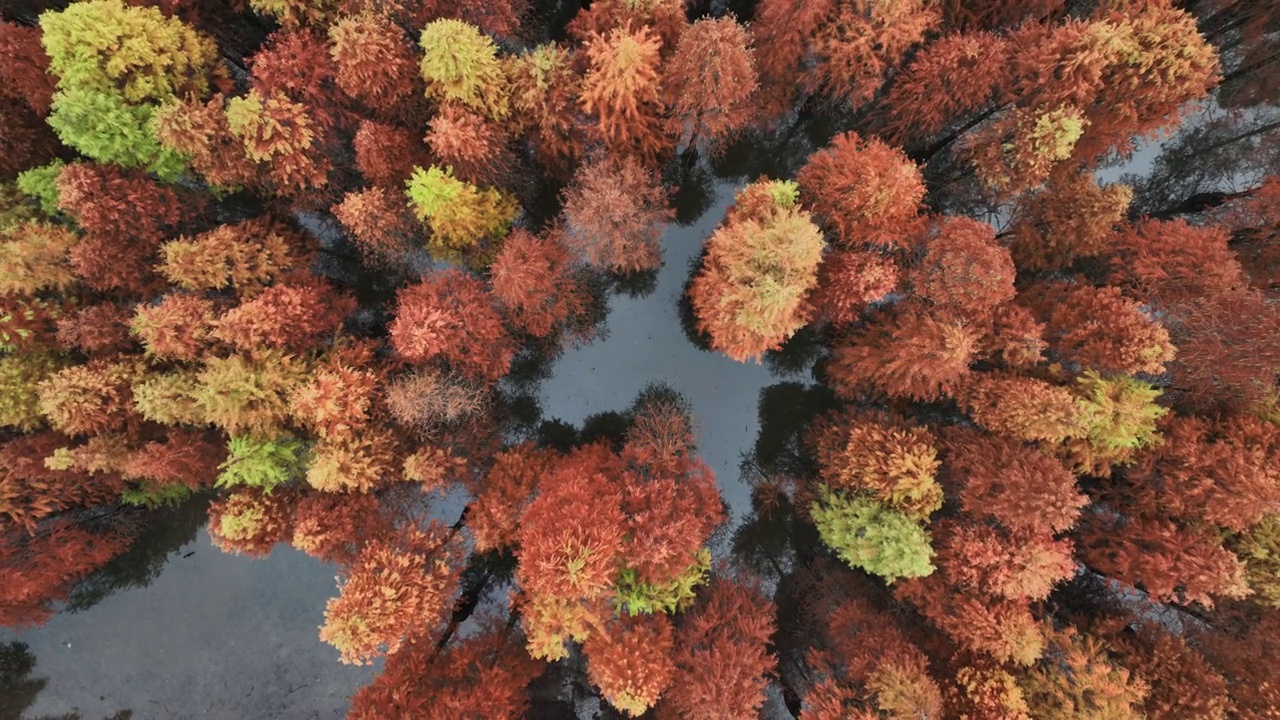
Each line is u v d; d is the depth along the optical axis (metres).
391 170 21.64
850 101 24.56
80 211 19.59
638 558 18.45
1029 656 18.45
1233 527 19.20
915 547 18.92
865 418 23.66
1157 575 19.52
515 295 21.72
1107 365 19.70
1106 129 21.91
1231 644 20.70
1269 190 22.05
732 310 20.39
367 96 21.30
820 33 21.95
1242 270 22.52
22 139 21.64
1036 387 19.70
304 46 21.25
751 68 21.31
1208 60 20.50
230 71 23.81
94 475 22.97
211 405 19.78
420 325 20.66
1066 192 22.34
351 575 19.70
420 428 22.30
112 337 21.16
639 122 21.75
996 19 24.45
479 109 20.86
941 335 19.39
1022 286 23.69
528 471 23.50
